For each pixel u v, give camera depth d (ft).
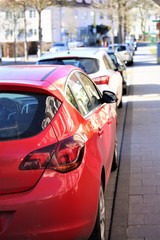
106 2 159.12
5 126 10.80
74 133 11.14
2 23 191.31
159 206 16.08
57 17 274.16
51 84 11.83
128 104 42.06
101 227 12.25
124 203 16.47
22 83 11.30
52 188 10.16
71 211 10.34
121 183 18.69
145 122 32.60
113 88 31.19
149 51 191.72
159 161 21.84
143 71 85.25
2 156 10.18
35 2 142.31
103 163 13.05
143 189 17.88
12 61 150.41
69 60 29.76
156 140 26.48
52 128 10.74
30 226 10.09
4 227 10.08
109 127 16.30
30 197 10.05
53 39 270.87
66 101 11.87
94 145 12.23
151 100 44.47
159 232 14.02
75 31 281.95
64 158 10.41
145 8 168.04
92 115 14.17
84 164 10.97
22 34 210.38
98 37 284.82
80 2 297.12
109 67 33.55
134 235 13.85
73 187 10.39
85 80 16.40
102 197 12.67
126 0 153.07
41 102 11.18
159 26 128.98
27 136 10.53
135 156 22.91
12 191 10.19
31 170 10.18
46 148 10.35
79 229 10.55
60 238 10.30
